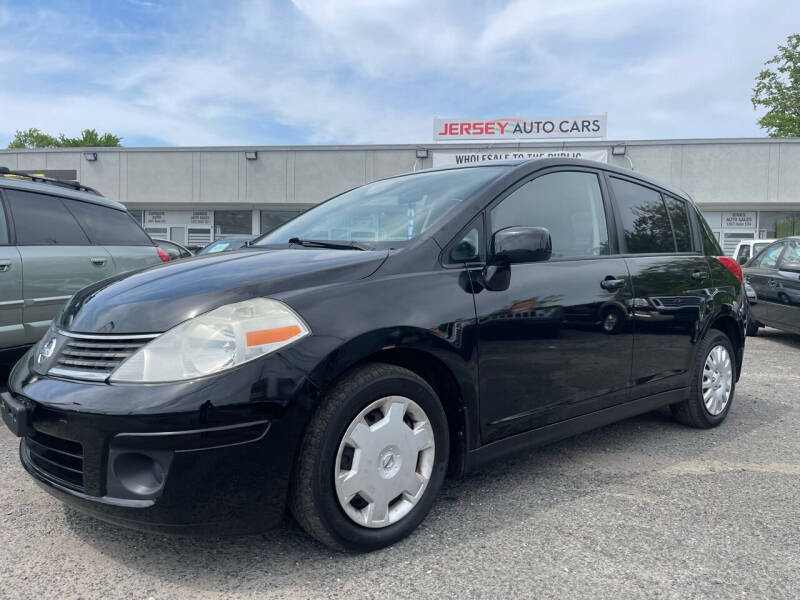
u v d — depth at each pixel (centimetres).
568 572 233
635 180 390
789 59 3434
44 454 236
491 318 272
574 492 311
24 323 476
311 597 214
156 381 207
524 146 2034
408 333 243
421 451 257
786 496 308
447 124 2116
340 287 238
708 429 426
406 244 270
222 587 220
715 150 1980
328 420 224
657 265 372
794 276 760
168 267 276
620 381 342
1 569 232
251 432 208
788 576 231
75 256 516
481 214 289
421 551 247
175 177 2267
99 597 214
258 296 225
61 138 6456
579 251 331
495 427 279
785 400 515
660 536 263
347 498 232
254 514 214
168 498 204
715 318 416
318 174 2188
